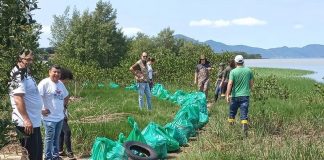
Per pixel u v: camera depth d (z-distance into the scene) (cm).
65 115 895
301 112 1480
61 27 7362
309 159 853
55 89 802
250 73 1173
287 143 951
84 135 1038
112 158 787
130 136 928
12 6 395
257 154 873
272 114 1352
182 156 908
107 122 1218
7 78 440
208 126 1270
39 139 673
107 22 6612
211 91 2522
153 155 868
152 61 1917
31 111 657
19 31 408
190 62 3145
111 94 2164
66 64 2645
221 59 3297
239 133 1129
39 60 470
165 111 1572
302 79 4228
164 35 8925
